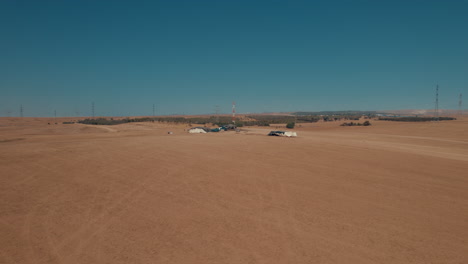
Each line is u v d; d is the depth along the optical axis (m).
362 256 8.29
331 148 33.69
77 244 8.46
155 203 12.30
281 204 12.66
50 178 16.20
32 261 7.48
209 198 13.20
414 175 19.67
